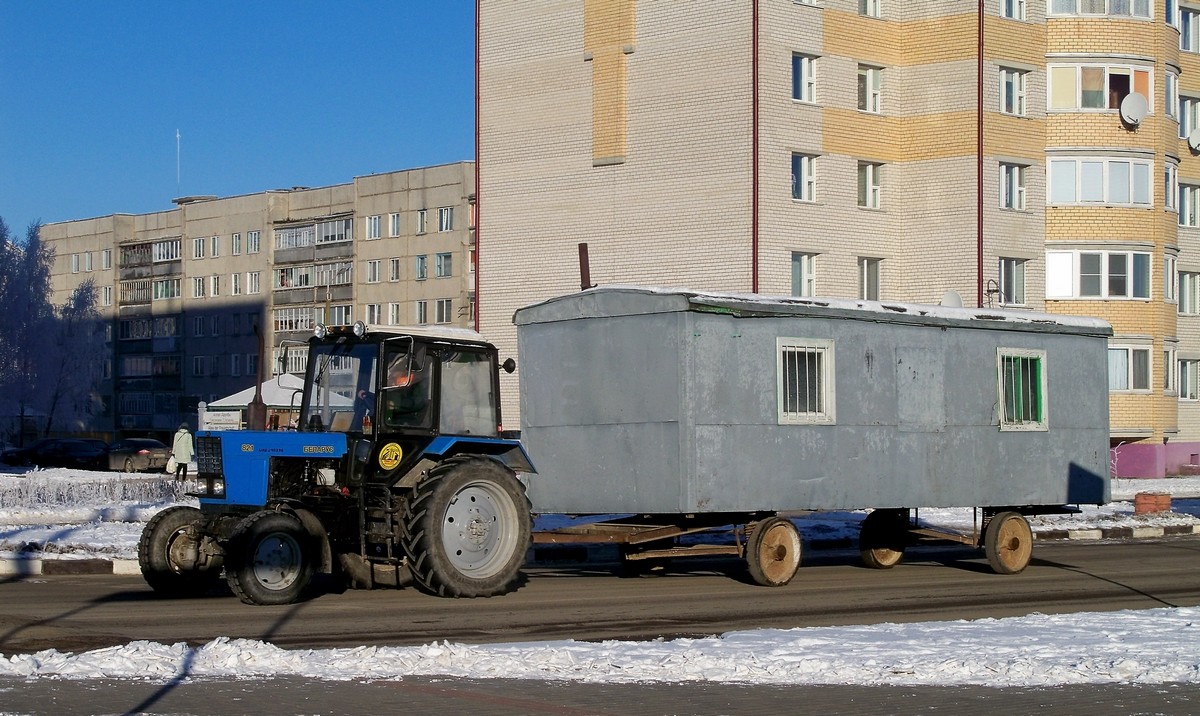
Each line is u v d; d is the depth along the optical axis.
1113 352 49.06
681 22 44.22
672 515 19.31
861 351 20.25
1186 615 14.98
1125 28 49.00
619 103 45.50
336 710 9.59
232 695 10.11
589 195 46.41
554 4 47.34
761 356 19.14
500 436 18.50
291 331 92.62
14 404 80.94
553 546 24.06
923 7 46.03
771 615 15.60
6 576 20.17
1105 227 48.69
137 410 104.50
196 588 17.39
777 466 19.19
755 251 42.28
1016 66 46.69
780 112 43.06
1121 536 30.31
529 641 13.34
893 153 46.22
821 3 44.22
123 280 106.00
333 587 18.17
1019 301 47.25
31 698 9.94
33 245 82.56
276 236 94.25
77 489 34.88
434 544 16.69
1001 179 46.53
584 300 19.42
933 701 10.12
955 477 21.20
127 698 9.96
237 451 17.14
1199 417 56.97
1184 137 56.44
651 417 18.66
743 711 9.72
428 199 83.56
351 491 17.38
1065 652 12.20
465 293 81.56
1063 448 22.69
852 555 24.91
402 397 17.62
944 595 17.91
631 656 11.81
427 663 11.44
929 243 45.84
